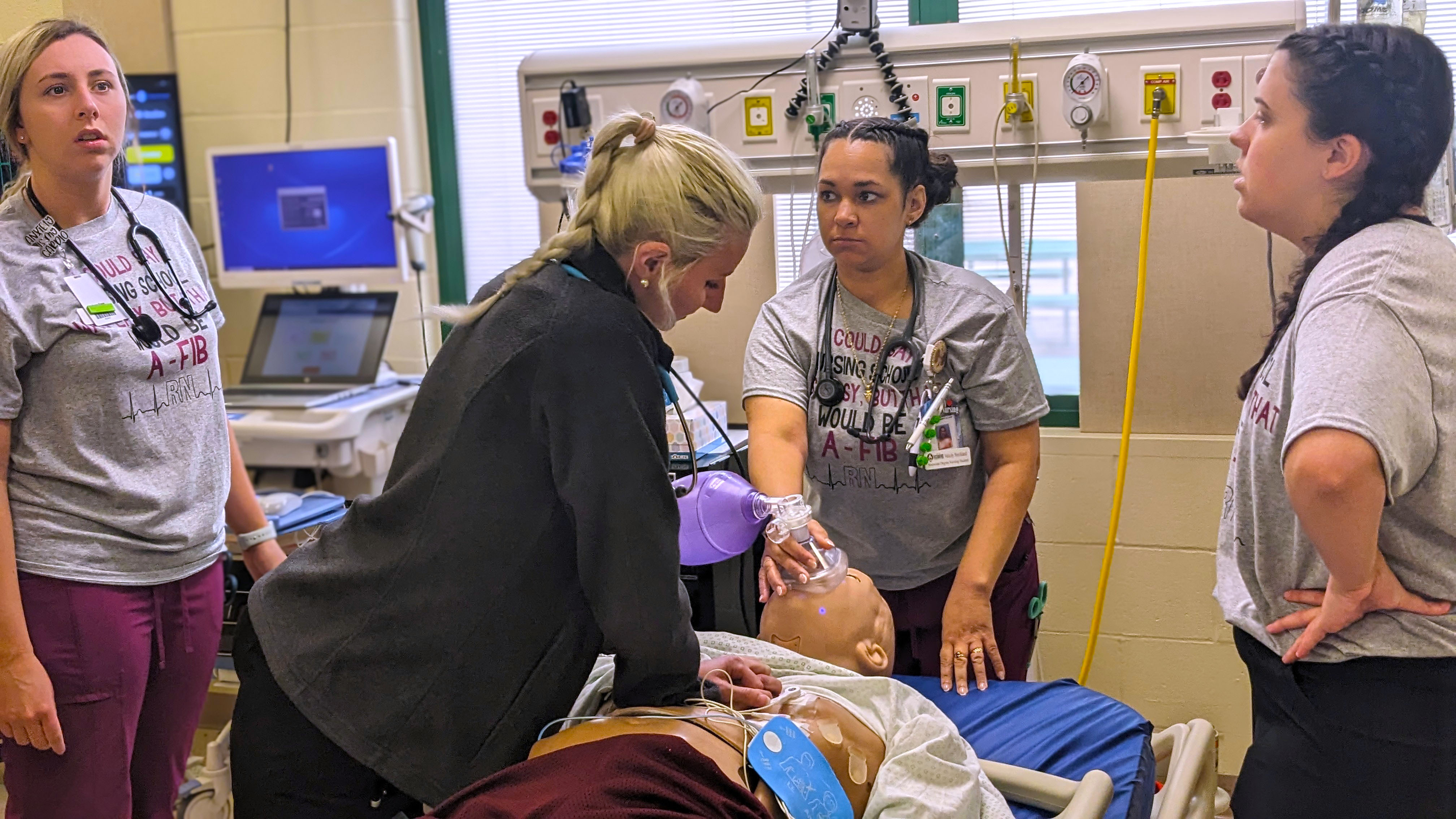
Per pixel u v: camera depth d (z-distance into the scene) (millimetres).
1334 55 1405
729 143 2410
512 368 1255
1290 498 1381
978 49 2256
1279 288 2477
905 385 1859
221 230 3057
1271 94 1470
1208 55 2148
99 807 1807
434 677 1340
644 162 1255
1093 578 2701
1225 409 2561
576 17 3084
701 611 2277
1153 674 2707
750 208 1284
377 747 1348
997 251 2785
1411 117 1386
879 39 2295
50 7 2172
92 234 1782
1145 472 2619
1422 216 1445
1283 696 1536
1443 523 1404
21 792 1786
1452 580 1418
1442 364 1348
